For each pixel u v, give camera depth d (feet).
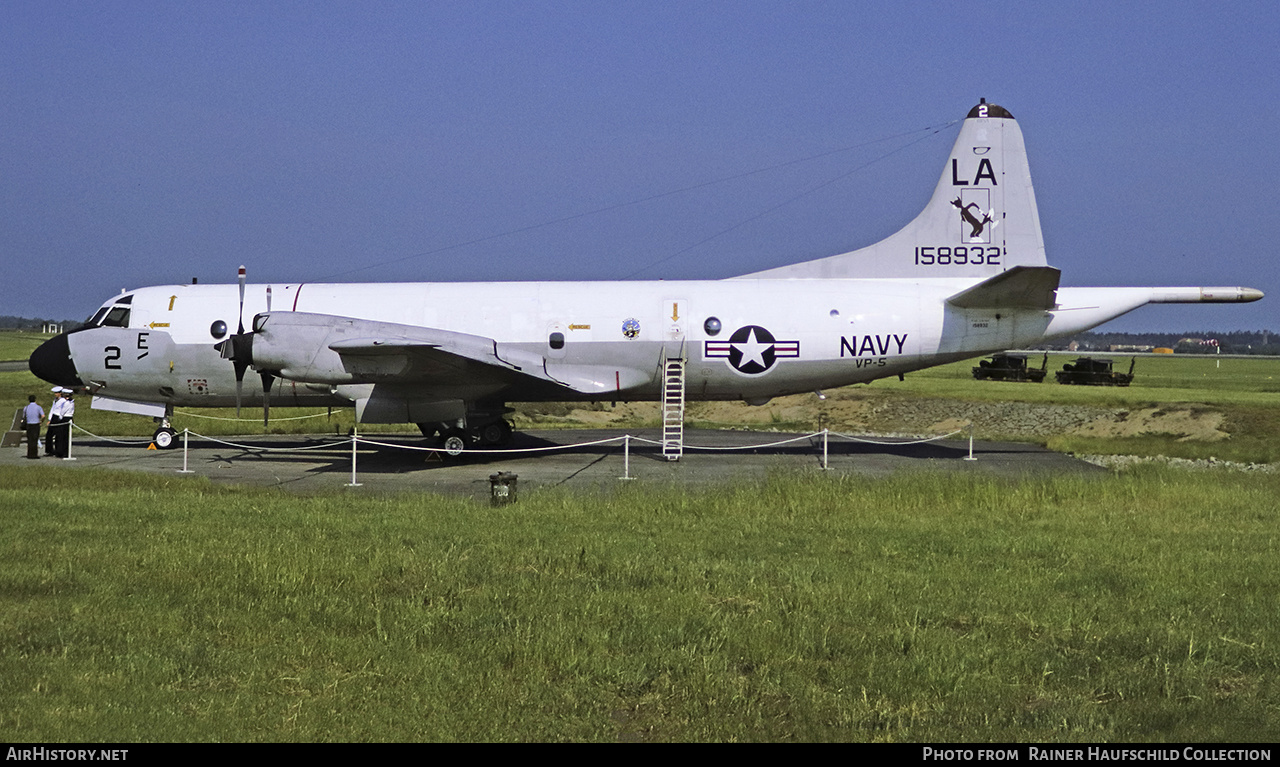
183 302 87.81
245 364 78.43
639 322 84.53
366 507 53.62
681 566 39.70
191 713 24.73
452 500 56.70
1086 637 31.55
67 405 81.05
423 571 38.14
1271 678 28.17
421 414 81.35
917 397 128.77
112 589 35.06
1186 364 344.08
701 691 26.58
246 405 89.51
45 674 26.81
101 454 86.17
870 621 32.86
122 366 86.84
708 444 97.66
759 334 84.38
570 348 84.48
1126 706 26.17
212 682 26.94
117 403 89.81
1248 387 188.96
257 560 39.09
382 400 81.05
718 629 31.50
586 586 36.78
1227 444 96.63
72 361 86.99
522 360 83.76
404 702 25.68
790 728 24.57
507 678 27.58
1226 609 34.40
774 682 27.40
